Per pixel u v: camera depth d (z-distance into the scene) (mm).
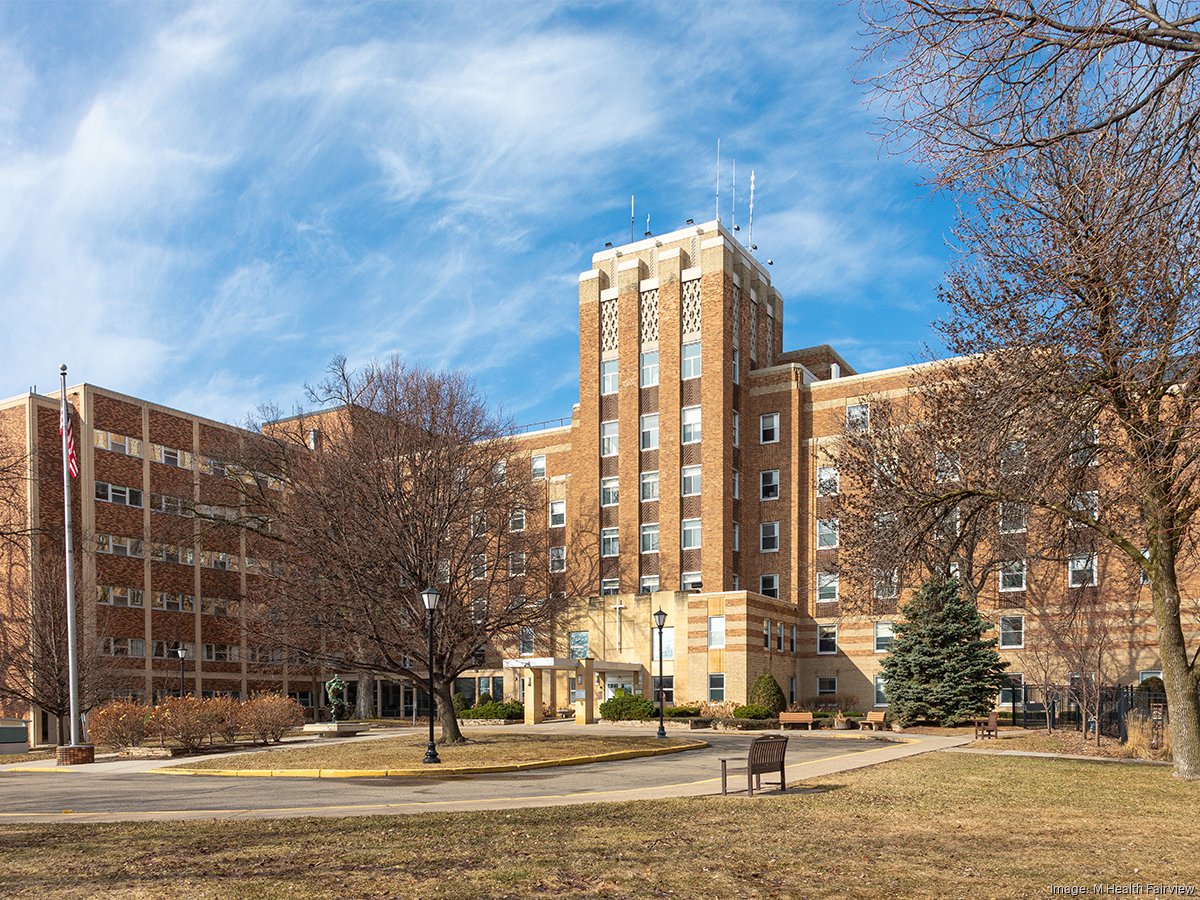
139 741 34625
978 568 41594
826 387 57312
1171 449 14555
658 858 11383
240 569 62062
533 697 49188
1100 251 10445
